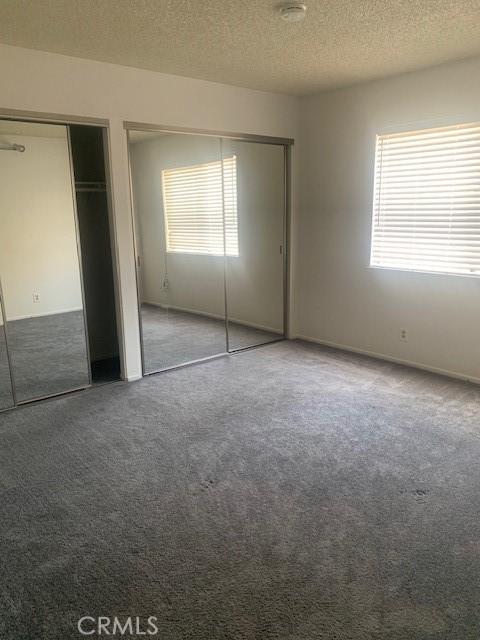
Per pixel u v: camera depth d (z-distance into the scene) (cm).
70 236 351
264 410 328
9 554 196
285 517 216
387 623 161
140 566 188
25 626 163
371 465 257
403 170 391
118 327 384
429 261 387
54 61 314
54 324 357
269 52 319
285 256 493
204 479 246
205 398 351
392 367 412
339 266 458
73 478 250
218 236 436
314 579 180
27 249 337
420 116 371
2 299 333
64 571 186
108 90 340
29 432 301
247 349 473
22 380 353
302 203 482
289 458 266
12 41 290
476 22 268
